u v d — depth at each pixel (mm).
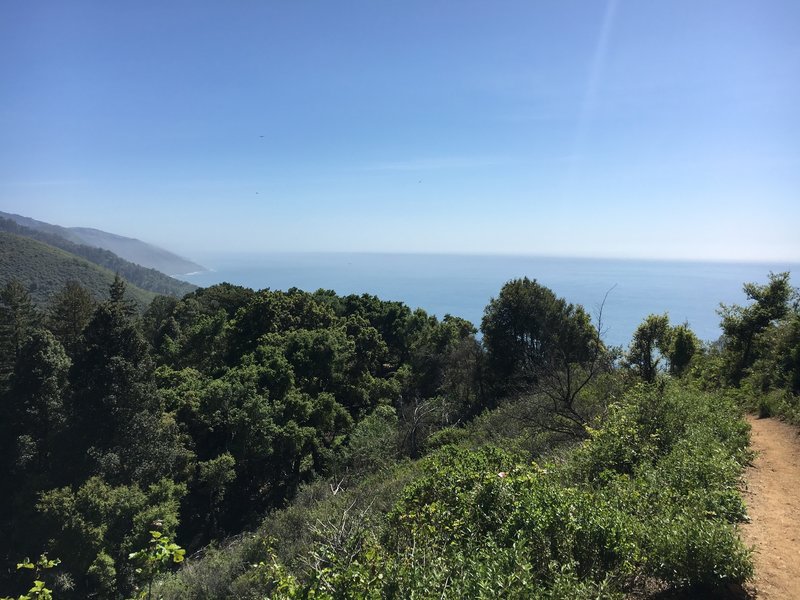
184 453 27422
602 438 8805
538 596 3717
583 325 29875
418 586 3969
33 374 27719
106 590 19188
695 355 21109
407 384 41781
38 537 20656
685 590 4500
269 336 39781
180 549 4176
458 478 6672
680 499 5703
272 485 31469
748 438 9672
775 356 15898
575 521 4750
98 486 21828
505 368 30766
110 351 28344
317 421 33188
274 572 5305
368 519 8625
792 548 5293
